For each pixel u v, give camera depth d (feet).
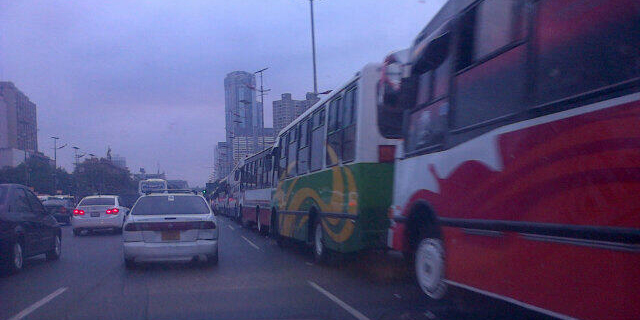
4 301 28.17
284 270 38.01
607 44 14.34
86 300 28.14
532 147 17.08
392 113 33.04
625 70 13.75
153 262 43.14
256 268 39.14
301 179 46.55
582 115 14.99
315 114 43.16
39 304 27.32
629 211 13.34
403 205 27.61
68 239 69.10
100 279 35.09
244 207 85.20
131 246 37.68
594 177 14.46
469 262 20.88
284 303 26.61
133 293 29.86
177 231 38.40
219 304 26.58
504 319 22.94
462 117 21.80
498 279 18.84
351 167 33.86
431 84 25.04
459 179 21.76
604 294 14.08
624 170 13.51
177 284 32.58
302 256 46.85
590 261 14.58
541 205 16.57
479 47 20.74
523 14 17.98
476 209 20.35
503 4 19.17
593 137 14.57
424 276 25.90
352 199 33.47
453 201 22.24
